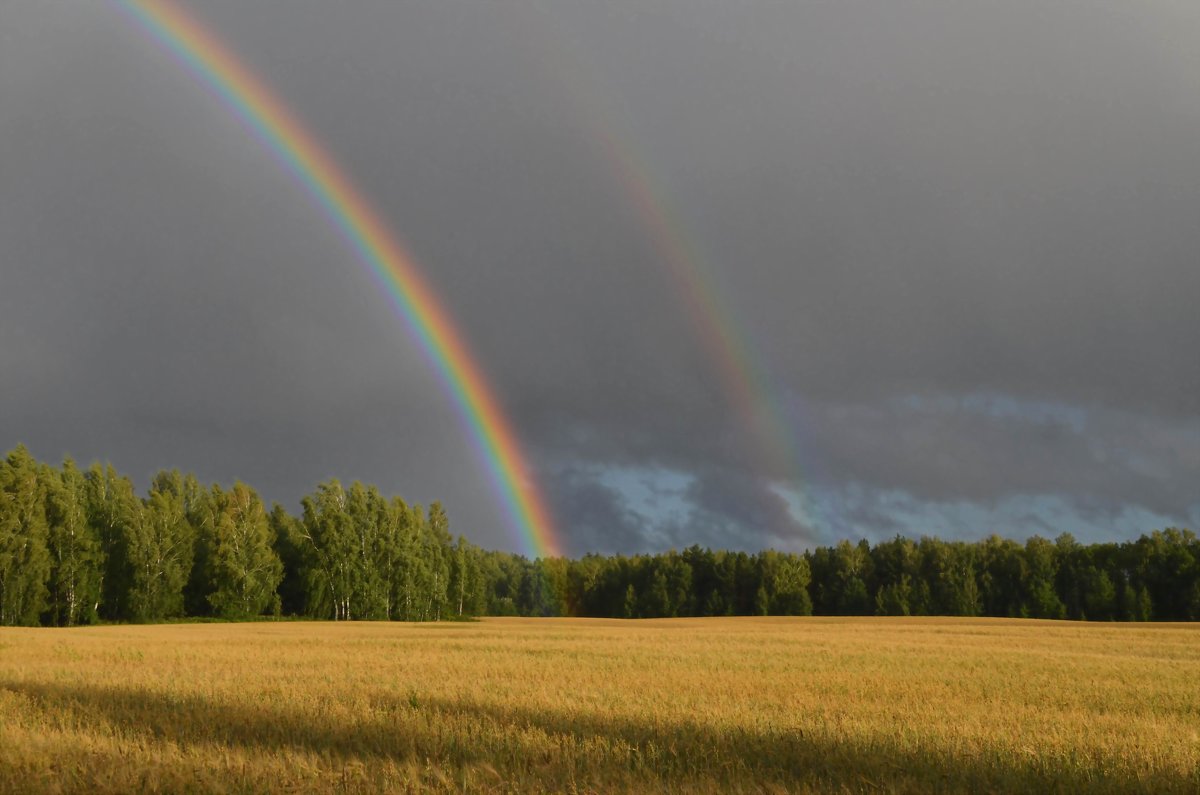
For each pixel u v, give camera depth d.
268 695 21.97
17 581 93.62
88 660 33.41
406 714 18.91
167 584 104.31
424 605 128.50
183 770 12.99
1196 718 20.98
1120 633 72.00
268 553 111.50
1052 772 14.15
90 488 107.31
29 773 12.82
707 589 172.12
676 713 19.88
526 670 30.08
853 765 14.45
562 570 188.38
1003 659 38.59
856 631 75.00
